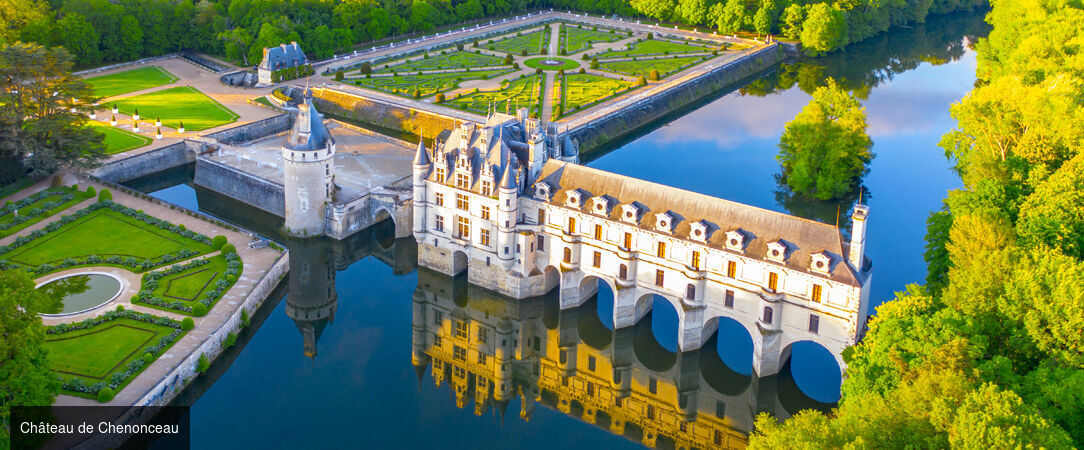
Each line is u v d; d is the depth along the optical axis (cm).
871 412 11319
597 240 17862
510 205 18300
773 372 16338
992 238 14900
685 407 16862
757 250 15862
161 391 15250
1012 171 19250
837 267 15075
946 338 12400
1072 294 12325
